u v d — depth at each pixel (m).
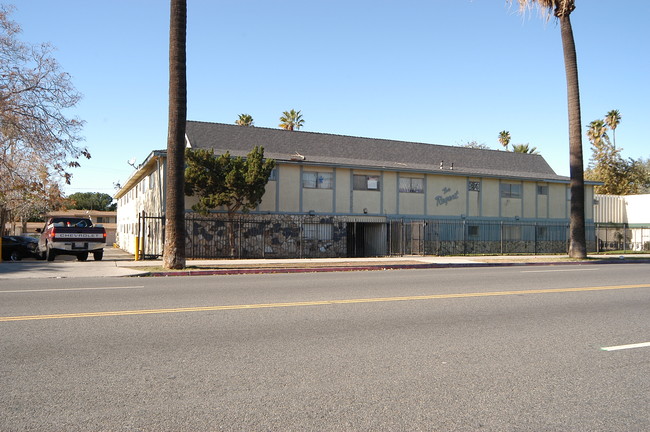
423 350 6.30
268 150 30.61
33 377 5.06
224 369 5.39
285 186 27.62
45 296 10.27
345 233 28.94
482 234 33.16
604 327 7.82
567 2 24.39
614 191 58.19
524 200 34.94
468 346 6.53
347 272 17.61
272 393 4.70
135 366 5.45
